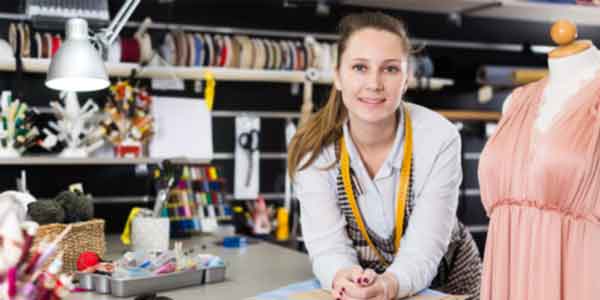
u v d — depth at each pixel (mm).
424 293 1700
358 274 1581
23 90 3018
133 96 2906
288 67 3283
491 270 1630
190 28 3371
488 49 3982
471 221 3916
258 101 3480
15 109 2727
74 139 2832
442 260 2004
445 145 1741
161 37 3225
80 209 1981
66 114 2834
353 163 1769
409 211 1789
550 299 1489
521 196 1550
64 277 1127
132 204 3238
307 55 3297
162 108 3045
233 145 3443
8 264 1051
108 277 1668
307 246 1812
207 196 2965
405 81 1702
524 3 3512
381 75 1627
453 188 1768
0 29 3010
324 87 3506
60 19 2799
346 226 1856
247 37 3289
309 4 3479
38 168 3080
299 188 1838
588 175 1461
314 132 1809
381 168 1753
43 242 1161
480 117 3686
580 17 3885
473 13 3818
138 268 1704
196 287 1782
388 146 1780
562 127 1502
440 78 3801
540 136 1536
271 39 3543
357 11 3684
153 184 2869
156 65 3012
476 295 2066
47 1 2787
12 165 3035
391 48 1626
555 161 1486
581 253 1473
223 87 3414
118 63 2924
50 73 2057
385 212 1794
